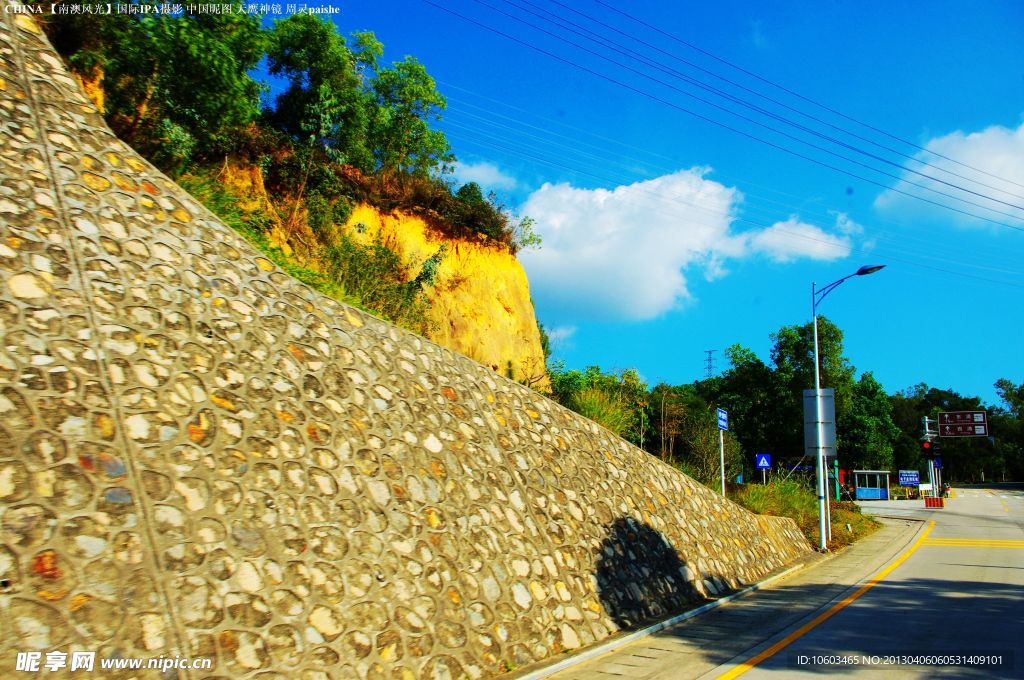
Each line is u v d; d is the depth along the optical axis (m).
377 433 8.95
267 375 8.28
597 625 9.73
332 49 19.53
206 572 5.90
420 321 16.83
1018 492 75.69
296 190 17.75
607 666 8.27
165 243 8.59
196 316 8.12
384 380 9.87
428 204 21.97
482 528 9.21
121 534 5.60
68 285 7.16
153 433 6.55
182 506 6.19
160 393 6.96
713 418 34.91
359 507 7.82
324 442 8.13
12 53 9.08
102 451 6.02
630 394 30.08
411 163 23.89
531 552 9.69
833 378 50.50
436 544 8.34
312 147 18.11
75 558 5.21
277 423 7.81
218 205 11.80
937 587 13.82
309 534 7.02
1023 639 9.23
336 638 6.40
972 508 43.44
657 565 12.20
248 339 8.48
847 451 55.84
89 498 5.62
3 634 4.55
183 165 12.27
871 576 15.45
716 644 9.38
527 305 24.17
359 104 20.27
